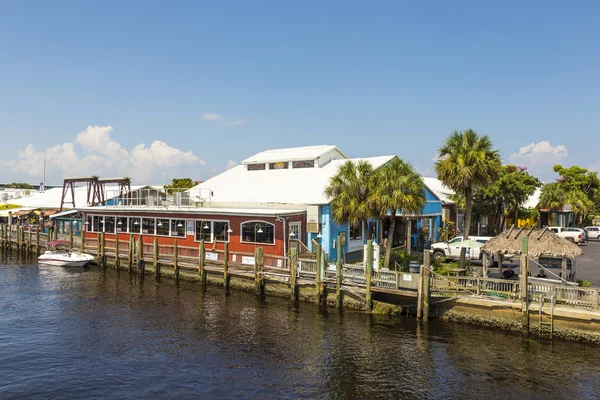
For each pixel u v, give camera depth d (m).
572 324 16.72
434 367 14.88
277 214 26.00
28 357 16.05
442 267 25.28
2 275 31.30
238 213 27.53
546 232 19.53
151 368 15.07
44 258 35.47
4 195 70.44
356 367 14.98
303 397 12.98
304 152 39.34
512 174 39.69
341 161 37.22
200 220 29.73
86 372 14.77
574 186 52.31
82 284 28.09
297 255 23.48
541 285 17.38
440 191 42.59
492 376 14.18
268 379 14.17
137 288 26.81
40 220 51.25
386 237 35.25
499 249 19.58
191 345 17.20
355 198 24.36
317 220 28.17
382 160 33.47
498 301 18.17
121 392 13.36
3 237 46.44
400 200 23.03
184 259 28.89
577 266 28.20
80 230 39.81
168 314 21.34
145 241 33.06
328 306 22.02
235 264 26.19
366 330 18.52
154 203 35.94
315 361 15.52
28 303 23.50
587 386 13.46
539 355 15.67
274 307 22.17
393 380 14.00
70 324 19.88
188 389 13.52
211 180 39.91
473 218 42.19
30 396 13.12
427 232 36.25
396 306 20.34
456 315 19.12
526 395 12.98
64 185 46.25
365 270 21.00
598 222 69.88
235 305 22.72
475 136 23.58
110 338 18.05
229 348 16.84
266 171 38.88
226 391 13.39
